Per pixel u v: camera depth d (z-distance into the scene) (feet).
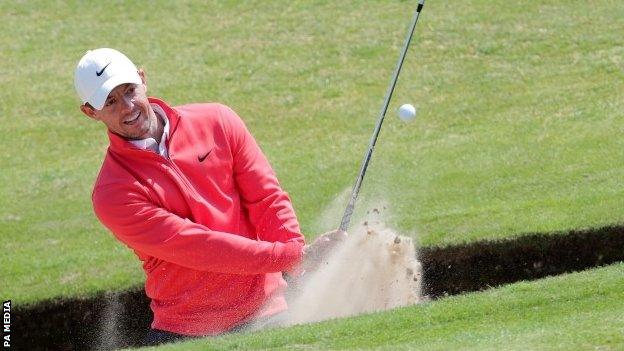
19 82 144.56
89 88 54.95
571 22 142.51
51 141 128.67
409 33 68.33
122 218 55.98
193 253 56.13
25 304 83.20
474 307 53.93
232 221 58.18
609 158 99.96
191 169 56.90
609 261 81.35
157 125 57.26
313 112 128.16
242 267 56.65
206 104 59.31
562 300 53.57
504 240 82.07
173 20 159.02
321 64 140.87
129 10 163.53
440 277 82.89
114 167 56.59
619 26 139.85
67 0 168.86
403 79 133.39
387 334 51.52
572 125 112.78
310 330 53.16
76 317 84.07
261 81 137.90
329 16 154.61
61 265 91.25
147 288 60.03
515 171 100.42
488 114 120.78
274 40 149.28
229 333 57.06
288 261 57.62
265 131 124.47
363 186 102.42
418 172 104.94
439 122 120.37
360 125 122.72
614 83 124.26
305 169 110.32
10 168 121.49
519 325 49.98
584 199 88.48
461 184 99.40
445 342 48.21
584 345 44.98
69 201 109.91
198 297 58.18
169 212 56.39
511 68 132.67
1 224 104.53
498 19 145.89
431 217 89.86
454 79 131.64
